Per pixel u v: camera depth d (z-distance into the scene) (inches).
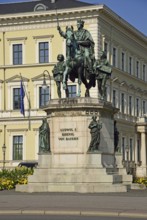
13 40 3408.0
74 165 1409.9
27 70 3378.4
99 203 1101.7
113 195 1279.5
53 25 3334.2
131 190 1430.9
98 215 951.0
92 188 1362.0
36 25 3366.1
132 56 3924.7
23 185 1435.8
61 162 1422.2
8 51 3417.8
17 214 978.1
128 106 3804.1
